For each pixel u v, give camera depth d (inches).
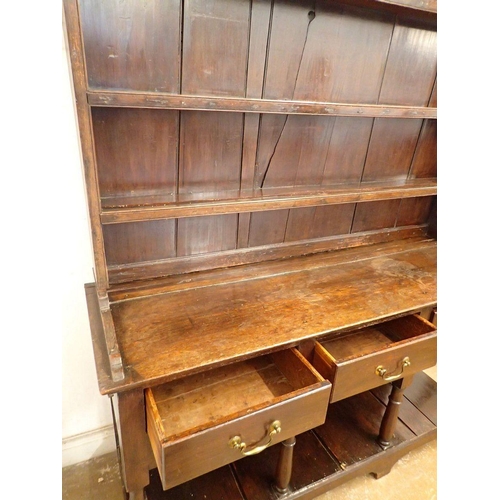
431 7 40.4
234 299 43.4
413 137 54.5
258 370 41.7
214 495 43.6
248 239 49.6
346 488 52.7
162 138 39.0
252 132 43.0
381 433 50.8
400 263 54.8
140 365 33.1
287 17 38.4
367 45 44.1
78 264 43.9
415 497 51.9
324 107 41.2
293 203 43.9
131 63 34.1
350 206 55.4
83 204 41.7
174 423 34.9
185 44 35.4
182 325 38.5
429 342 42.3
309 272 50.7
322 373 39.9
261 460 48.0
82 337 48.1
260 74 39.7
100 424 55.0
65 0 26.6
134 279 44.5
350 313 42.3
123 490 47.2
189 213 38.8
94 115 35.5
